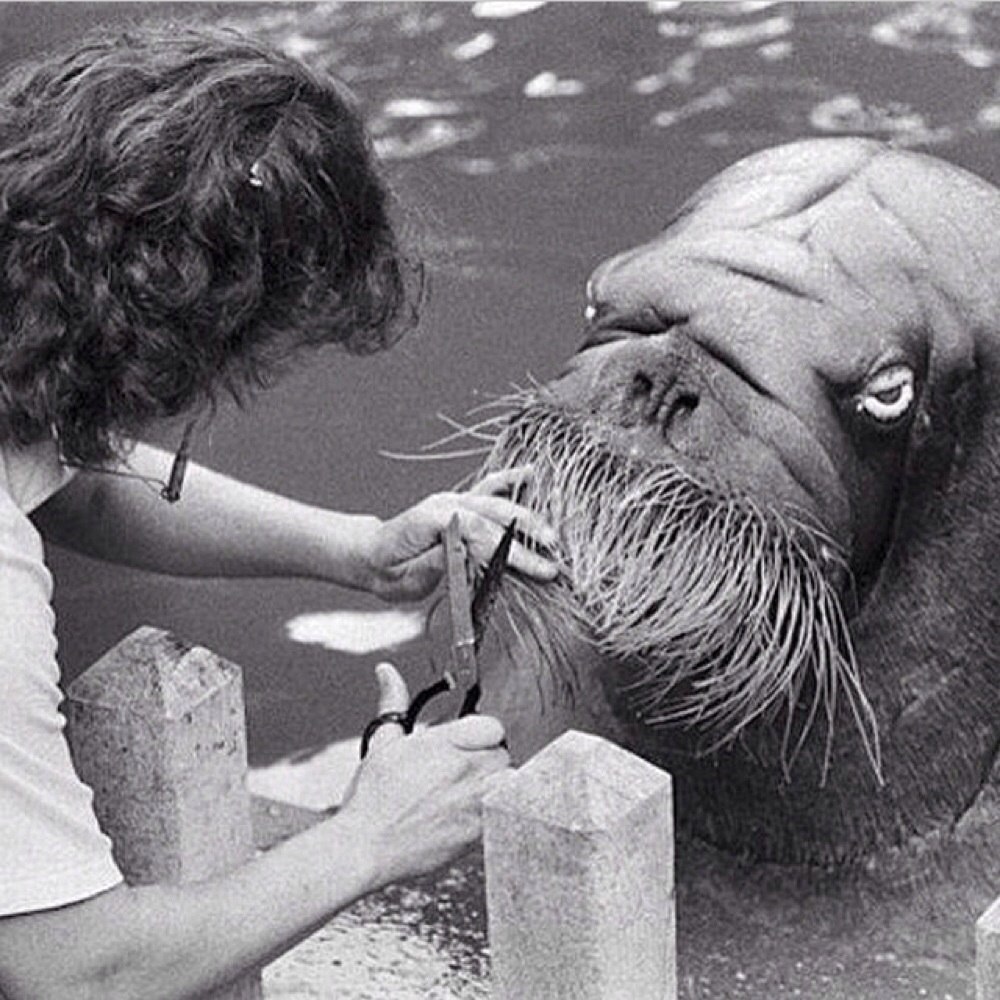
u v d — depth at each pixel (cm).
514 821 277
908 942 417
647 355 417
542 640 432
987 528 439
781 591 401
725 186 464
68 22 689
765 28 675
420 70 684
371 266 295
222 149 276
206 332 280
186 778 323
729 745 439
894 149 471
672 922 293
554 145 641
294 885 301
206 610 521
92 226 273
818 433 412
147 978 292
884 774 439
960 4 671
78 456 290
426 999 412
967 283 436
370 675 497
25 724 279
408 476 542
